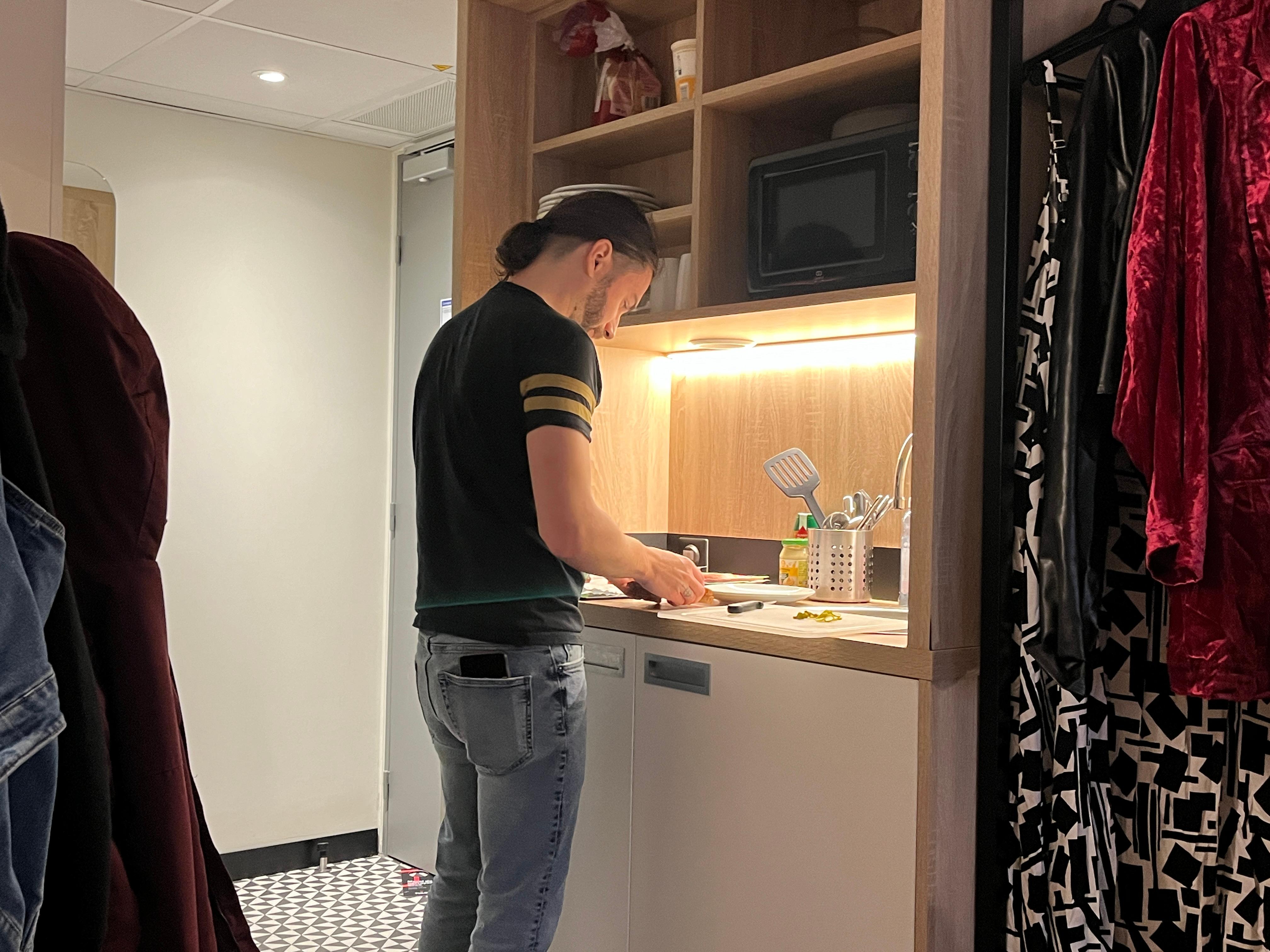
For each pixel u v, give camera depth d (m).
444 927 1.93
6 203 1.24
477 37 2.38
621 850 2.03
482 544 1.70
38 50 1.26
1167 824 1.69
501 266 1.99
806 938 1.74
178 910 1.08
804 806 1.75
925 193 1.66
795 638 1.76
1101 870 1.70
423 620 1.79
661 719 1.97
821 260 1.99
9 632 0.86
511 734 1.69
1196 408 1.49
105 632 1.06
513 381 1.67
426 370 1.84
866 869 1.67
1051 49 1.75
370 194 3.83
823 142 2.34
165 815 1.07
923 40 1.66
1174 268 1.54
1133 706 1.74
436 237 3.69
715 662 1.88
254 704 3.58
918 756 1.61
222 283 3.53
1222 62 1.54
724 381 2.59
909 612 1.64
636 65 2.42
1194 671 1.50
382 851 3.82
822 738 1.73
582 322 1.84
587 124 2.55
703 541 2.62
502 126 2.43
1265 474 1.47
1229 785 1.66
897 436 2.27
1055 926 1.67
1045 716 1.70
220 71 3.11
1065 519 1.62
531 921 1.73
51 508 0.95
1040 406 1.68
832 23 2.37
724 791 1.86
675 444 2.69
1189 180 1.53
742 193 2.22
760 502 2.51
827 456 2.39
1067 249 1.66
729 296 2.21
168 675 1.10
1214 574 1.49
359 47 2.92
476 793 1.91
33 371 1.05
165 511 1.11
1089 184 1.66
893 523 2.26
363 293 3.81
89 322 1.06
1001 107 1.70
